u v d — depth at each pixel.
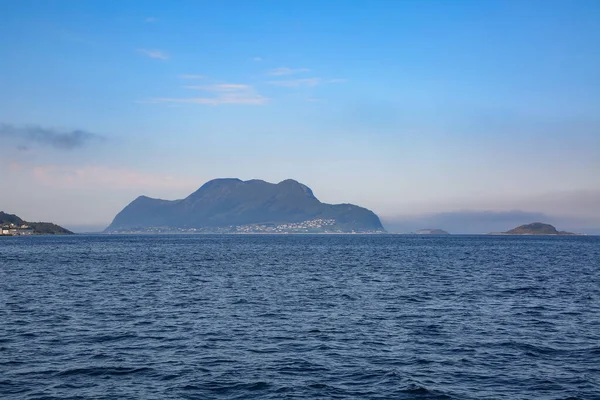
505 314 36.44
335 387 20.52
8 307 38.69
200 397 19.39
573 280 60.62
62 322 32.97
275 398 19.30
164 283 55.97
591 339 28.67
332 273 69.62
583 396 19.72
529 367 23.38
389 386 20.67
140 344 27.19
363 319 34.31
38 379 21.33
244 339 28.39
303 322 33.22
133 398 19.25
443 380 21.52
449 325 32.38
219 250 150.75
